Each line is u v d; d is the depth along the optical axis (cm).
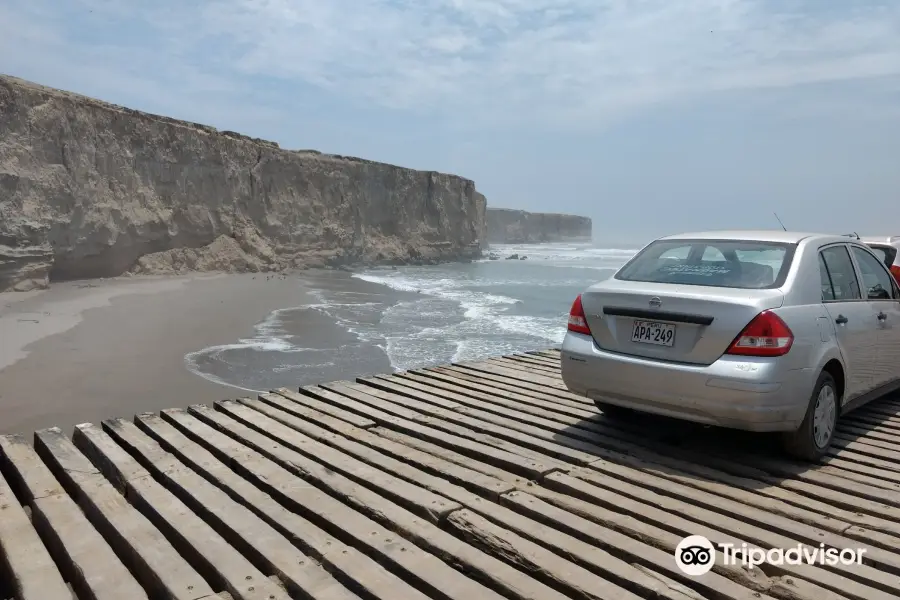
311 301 2231
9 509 348
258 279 3031
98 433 475
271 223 3622
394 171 4862
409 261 4809
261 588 274
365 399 598
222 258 3225
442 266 4906
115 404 870
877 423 538
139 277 2758
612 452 452
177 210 3036
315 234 3934
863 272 538
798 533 332
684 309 415
